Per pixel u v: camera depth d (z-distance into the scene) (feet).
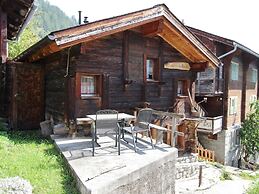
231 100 56.54
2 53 24.16
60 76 26.35
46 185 13.62
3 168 14.65
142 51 29.35
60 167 16.61
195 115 35.47
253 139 57.62
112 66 26.53
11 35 34.14
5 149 18.16
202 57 32.30
